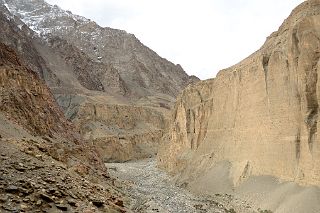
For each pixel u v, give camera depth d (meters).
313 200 23.42
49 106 41.31
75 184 19.28
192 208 30.64
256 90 34.12
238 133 37.00
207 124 46.53
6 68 36.28
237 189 32.72
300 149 26.81
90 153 40.75
